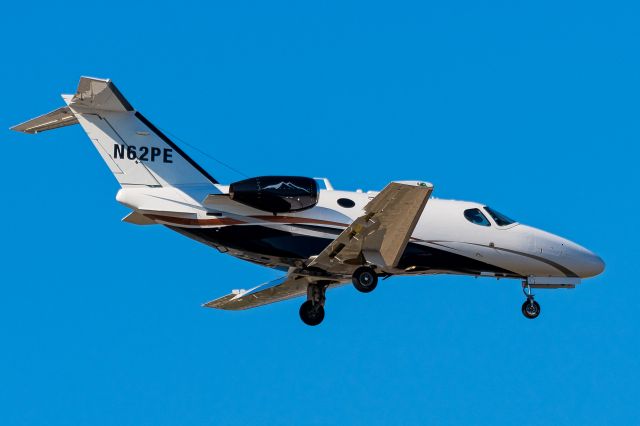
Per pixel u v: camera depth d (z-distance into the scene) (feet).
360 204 285.02
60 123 281.74
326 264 280.92
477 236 298.56
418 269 296.30
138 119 277.23
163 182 277.44
